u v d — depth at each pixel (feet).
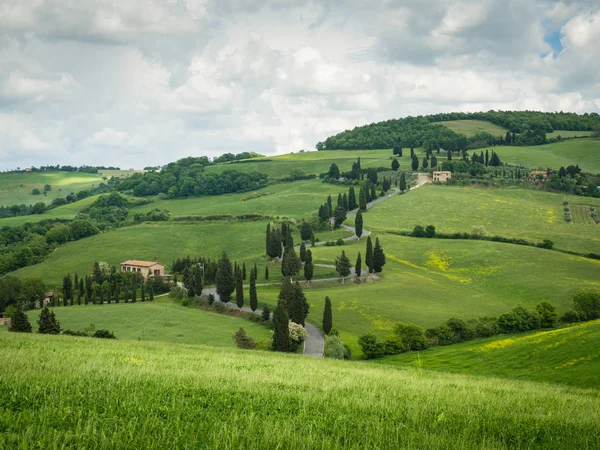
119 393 68.74
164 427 55.62
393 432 59.21
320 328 355.77
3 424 53.01
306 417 64.03
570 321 355.97
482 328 329.11
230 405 67.46
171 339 319.88
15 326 281.54
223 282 421.59
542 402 89.30
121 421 56.24
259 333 340.39
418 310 400.88
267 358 153.58
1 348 111.45
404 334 301.84
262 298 427.74
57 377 74.84
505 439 61.46
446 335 314.35
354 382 98.73
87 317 381.60
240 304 402.31
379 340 303.07
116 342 168.14
